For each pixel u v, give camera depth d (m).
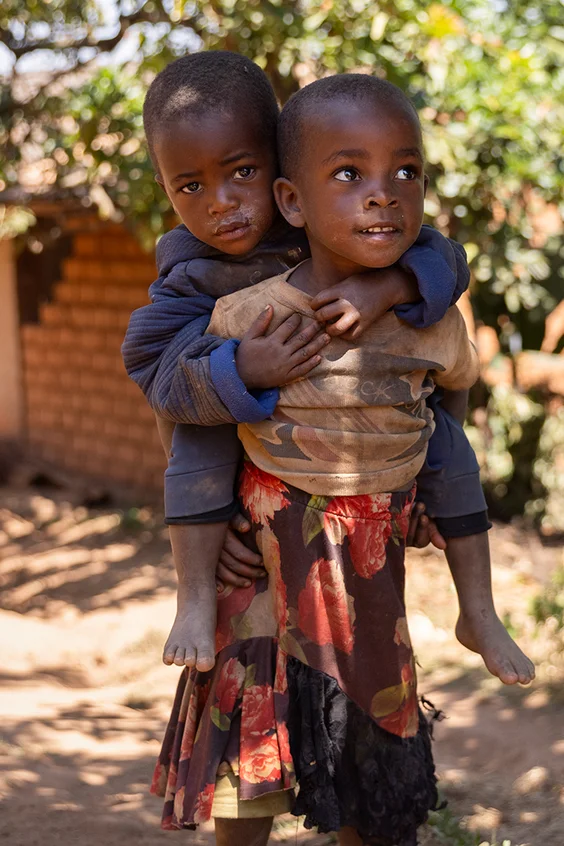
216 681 2.29
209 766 2.25
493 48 6.90
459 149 6.89
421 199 2.07
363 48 6.39
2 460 12.75
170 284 2.27
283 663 2.26
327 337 2.12
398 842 2.35
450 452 2.41
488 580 2.45
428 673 5.71
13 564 9.54
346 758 2.29
